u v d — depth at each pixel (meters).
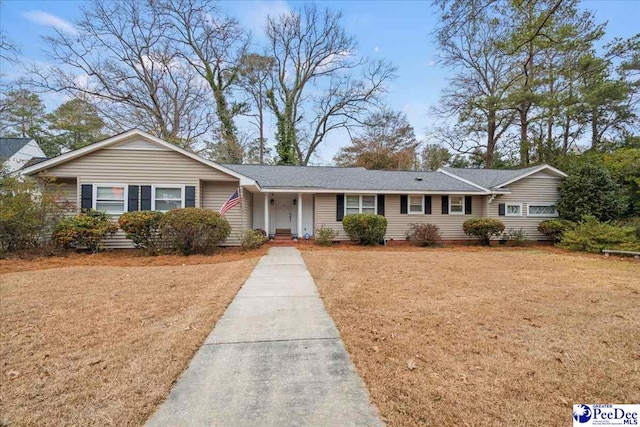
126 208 11.31
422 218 15.37
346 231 13.62
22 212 9.25
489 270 7.89
